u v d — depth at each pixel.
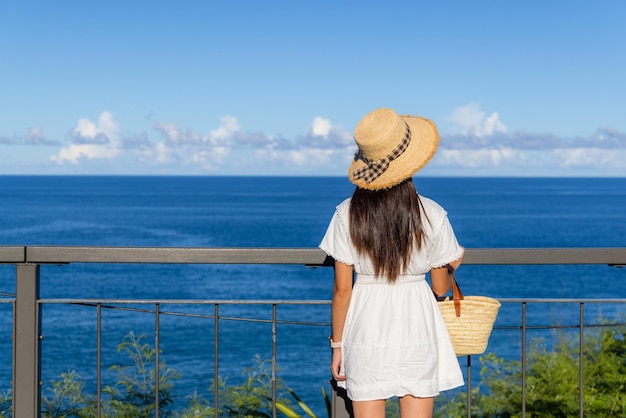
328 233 2.58
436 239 2.51
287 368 15.53
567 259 2.86
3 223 67.75
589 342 5.47
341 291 2.57
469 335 2.66
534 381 5.01
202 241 53.59
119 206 101.25
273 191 172.50
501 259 2.86
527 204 108.69
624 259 2.88
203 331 20.75
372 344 2.49
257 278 34.97
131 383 4.77
